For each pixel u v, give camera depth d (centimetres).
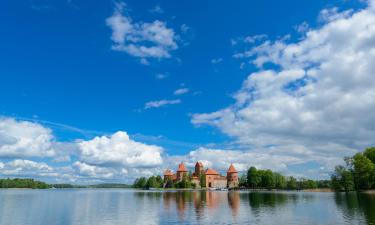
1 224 4194
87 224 4191
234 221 4309
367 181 13350
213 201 8625
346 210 5409
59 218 4819
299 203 7394
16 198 11219
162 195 13525
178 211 5750
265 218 4575
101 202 8675
